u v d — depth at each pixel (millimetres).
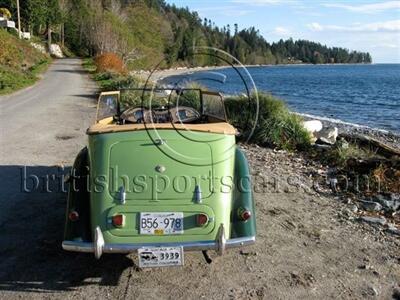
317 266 4594
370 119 26234
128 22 102562
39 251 4941
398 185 7109
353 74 121188
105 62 45688
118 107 5746
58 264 4660
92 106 18734
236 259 4738
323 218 5898
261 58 182250
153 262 3887
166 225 3965
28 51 54969
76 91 26016
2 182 7387
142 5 125312
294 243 5125
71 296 4082
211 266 4598
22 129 12531
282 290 4148
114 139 4371
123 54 62344
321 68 188375
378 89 58438
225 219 4078
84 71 47938
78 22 96062
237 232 4094
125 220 3951
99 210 4000
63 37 95250
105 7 114125
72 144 10422
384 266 4621
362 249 4996
